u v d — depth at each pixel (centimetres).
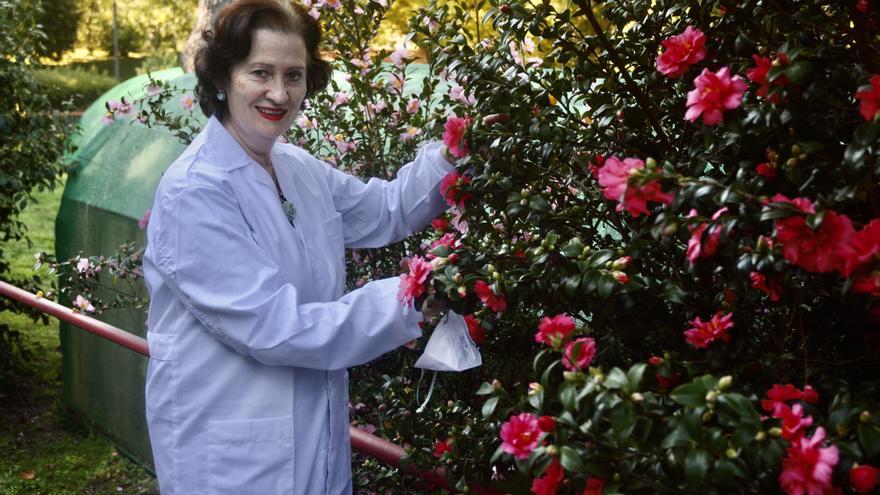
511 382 187
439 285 151
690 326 156
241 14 178
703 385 112
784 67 126
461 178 176
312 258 188
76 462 426
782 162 133
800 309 140
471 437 173
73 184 443
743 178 136
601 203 172
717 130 152
